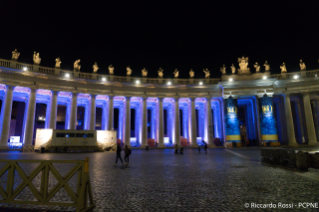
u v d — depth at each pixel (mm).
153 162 16750
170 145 49125
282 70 46156
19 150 34312
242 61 47875
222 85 46812
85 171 5535
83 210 5254
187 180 9281
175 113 47531
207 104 48406
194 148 44688
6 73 35406
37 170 5719
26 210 5617
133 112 62844
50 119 38625
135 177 10109
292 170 12008
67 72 41688
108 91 44438
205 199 6391
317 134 48250
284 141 46625
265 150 15492
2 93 41219
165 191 7383
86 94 44000
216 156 22562
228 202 6082
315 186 8031
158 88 47625
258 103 46031
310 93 45281
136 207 5691
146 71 48250
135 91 46406
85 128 49344
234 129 44781
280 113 48875
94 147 33125
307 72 45312
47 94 43125
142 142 45156
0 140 33688
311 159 12594
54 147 30719
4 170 5875
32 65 37969
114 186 8211
